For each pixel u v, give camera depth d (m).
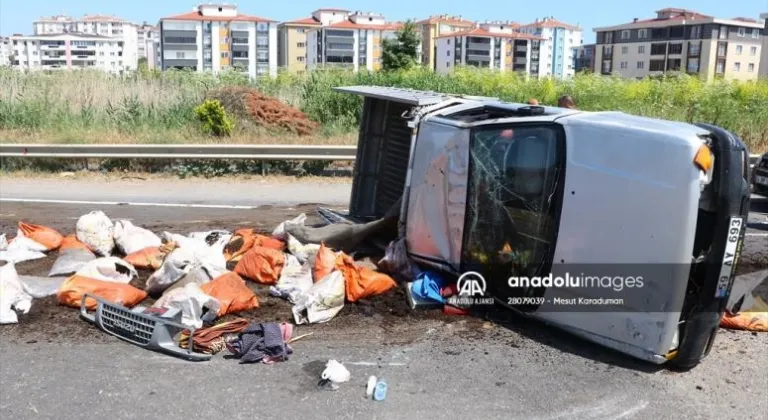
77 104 17.69
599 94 21.33
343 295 5.43
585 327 4.86
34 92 18.17
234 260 6.53
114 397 4.11
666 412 4.07
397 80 20.83
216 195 11.40
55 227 8.50
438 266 5.68
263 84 20.62
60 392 4.16
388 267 5.98
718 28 112.25
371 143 7.74
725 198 4.30
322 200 11.08
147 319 4.76
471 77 22.98
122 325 4.90
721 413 4.07
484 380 4.41
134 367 4.50
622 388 4.35
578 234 4.75
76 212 9.58
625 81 23.22
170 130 16.30
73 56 198.50
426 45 160.38
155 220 9.11
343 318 5.36
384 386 4.18
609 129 4.64
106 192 11.45
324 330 5.14
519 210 5.11
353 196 7.87
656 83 22.09
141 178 13.00
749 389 4.37
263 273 5.98
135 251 6.63
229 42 142.12
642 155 4.45
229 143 15.47
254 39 143.25
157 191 11.67
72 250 6.54
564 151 4.83
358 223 7.14
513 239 5.16
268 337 4.66
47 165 13.43
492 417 3.98
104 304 5.02
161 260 6.32
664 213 4.34
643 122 4.68
